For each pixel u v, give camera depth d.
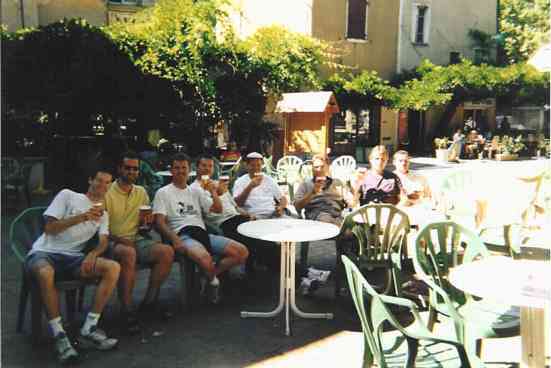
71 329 4.20
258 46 14.00
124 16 19.30
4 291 5.12
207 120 13.38
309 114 14.02
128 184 4.48
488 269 3.14
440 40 23.27
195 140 13.30
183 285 4.64
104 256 4.28
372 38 21.38
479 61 23.98
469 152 22.14
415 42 22.61
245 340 4.09
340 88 18.83
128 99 12.08
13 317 4.46
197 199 5.19
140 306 4.56
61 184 11.39
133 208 4.52
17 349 3.86
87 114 12.20
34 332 3.89
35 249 4.00
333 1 20.11
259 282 5.51
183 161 4.92
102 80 11.59
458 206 6.27
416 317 2.61
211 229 5.30
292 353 3.88
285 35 14.45
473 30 23.89
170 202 4.86
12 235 4.19
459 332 3.03
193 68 12.48
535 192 7.38
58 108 11.59
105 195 4.40
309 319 4.52
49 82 11.12
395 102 19.22
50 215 3.97
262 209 5.80
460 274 3.04
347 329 4.31
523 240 6.53
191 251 4.57
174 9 12.45
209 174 5.25
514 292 2.71
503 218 6.13
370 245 4.69
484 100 23.38
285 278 4.50
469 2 23.86
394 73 22.22
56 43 11.09
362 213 4.64
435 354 2.96
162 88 12.41
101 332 3.94
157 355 3.81
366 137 21.75
